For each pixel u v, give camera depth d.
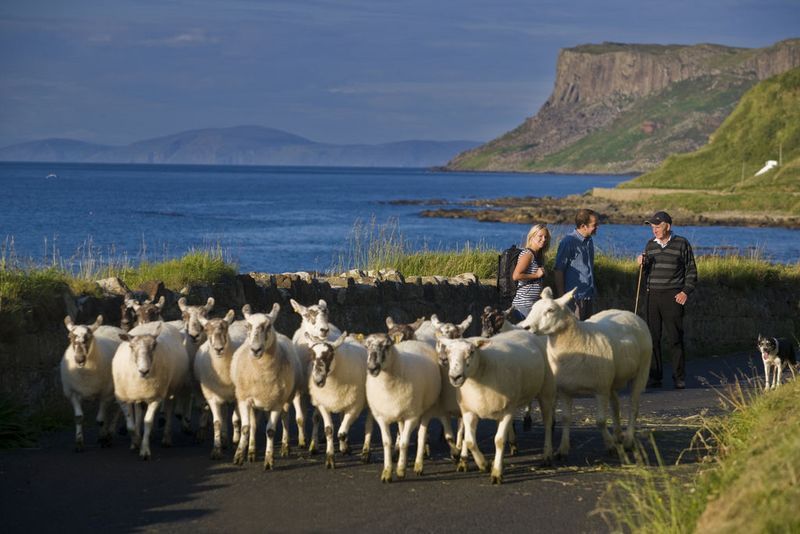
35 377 11.79
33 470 9.51
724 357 20.20
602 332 10.82
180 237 57.69
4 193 125.19
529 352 10.02
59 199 111.38
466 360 9.14
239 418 10.94
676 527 7.04
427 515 8.16
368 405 10.35
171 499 8.57
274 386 10.02
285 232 64.00
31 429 11.12
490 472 9.83
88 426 11.90
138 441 10.63
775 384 15.95
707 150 148.88
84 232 59.12
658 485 9.03
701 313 21.11
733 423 10.28
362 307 16.17
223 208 101.25
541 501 8.63
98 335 11.13
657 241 16.16
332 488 9.08
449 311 17.83
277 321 15.19
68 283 13.09
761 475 6.85
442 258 20.12
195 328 11.13
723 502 6.98
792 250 58.50
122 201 110.88
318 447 11.14
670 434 11.84
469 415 9.73
